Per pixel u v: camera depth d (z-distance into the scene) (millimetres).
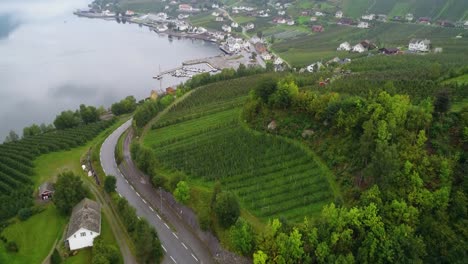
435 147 125000
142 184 159375
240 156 158500
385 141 120875
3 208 144750
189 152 171125
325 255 98750
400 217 104375
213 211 125500
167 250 120500
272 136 164125
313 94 163500
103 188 157125
